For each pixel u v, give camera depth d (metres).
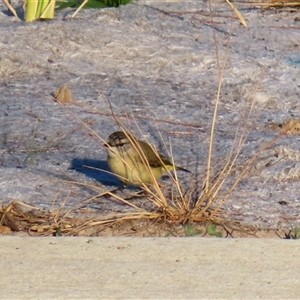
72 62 16.02
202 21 18.19
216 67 16.03
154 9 18.66
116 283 8.49
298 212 10.77
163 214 10.45
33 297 8.18
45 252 9.20
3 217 10.31
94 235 10.12
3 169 11.73
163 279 8.60
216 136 13.30
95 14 17.88
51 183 11.43
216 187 11.19
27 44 16.20
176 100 14.76
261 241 9.56
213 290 8.38
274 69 16.03
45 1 17.41
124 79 15.56
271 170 11.90
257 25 18.28
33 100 14.48
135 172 11.00
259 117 14.22
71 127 13.45
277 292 8.37
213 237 9.83
